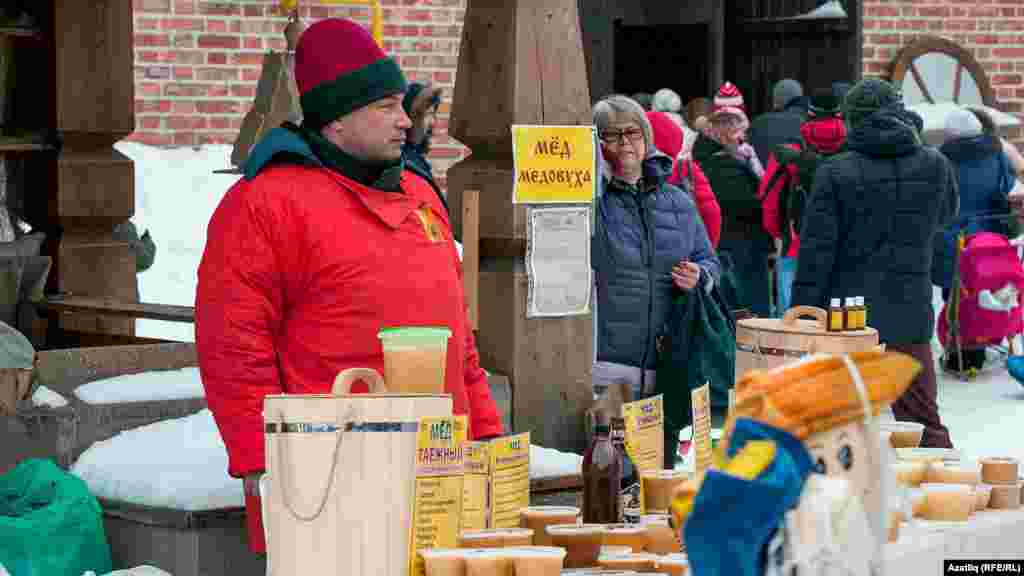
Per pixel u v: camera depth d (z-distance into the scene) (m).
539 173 5.95
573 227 6.04
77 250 7.24
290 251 4.07
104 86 7.21
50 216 7.26
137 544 4.70
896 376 2.55
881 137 7.57
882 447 2.57
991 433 9.12
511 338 5.96
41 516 4.59
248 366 4.01
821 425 2.47
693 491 2.47
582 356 6.11
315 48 4.14
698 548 2.39
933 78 15.41
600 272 6.40
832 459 2.50
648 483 4.11
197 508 4.53
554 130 5.97
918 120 8.24
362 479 3.27
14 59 7.26
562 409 6.07
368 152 4.16
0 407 5.17
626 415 4.29
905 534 3.71
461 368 4.33
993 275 10.96
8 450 5.17
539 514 3.87
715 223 8.34
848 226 7.62
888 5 15.32
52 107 7.19
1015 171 11.95
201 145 12.94
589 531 3.70
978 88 15.51
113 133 7.25
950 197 7.70
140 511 4.64
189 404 5.41
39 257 6.97
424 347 3.59
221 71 12.93
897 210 7.56
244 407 4.00
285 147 4.12
